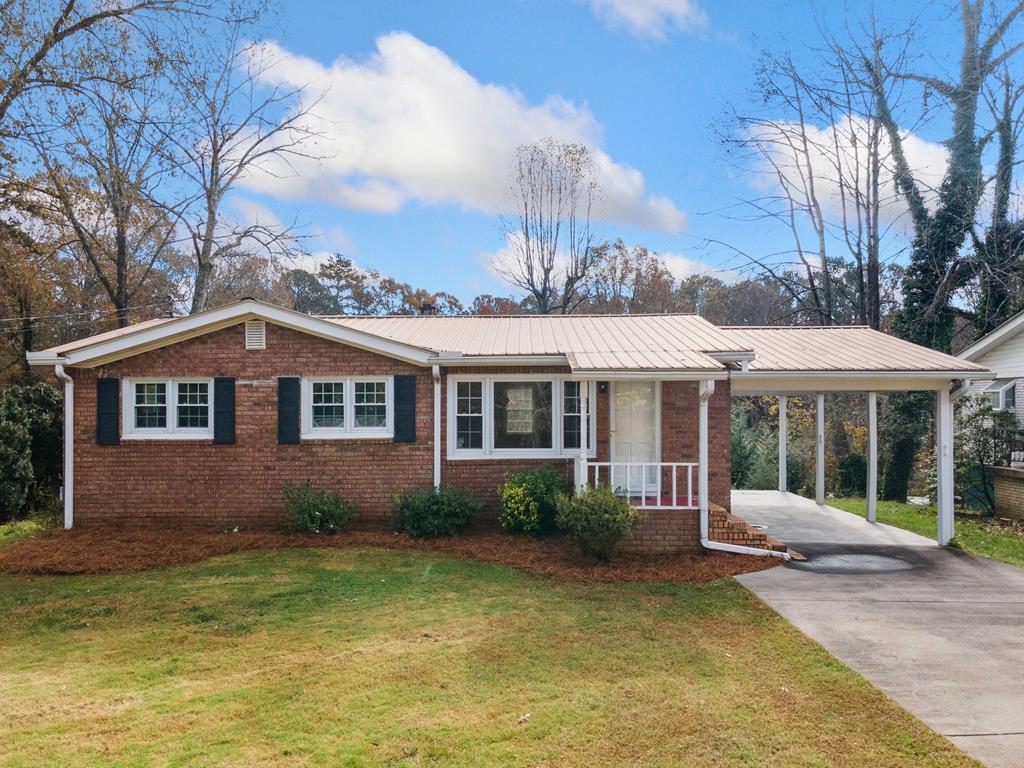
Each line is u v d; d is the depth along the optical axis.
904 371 12.92
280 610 8.80
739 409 31.19
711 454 13.39
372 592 9.58
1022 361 18.03
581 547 11.52
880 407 23.91
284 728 5.49
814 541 13.65
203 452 13.44
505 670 6.78
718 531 11.93
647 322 16.48
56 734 5.36
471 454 13.65
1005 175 22.75
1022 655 7.32
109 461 13.41
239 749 5.13
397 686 6.36
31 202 22.58
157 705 5.93
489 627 8.12
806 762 5.07
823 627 8.23
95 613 8.73
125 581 10.20
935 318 22.69
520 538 12.55
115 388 13.41
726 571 10.86
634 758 5.10
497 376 13.66
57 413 18.41
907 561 11.83
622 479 13.70
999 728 5.62
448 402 13.61
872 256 26.72
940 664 7.05
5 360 28.16
